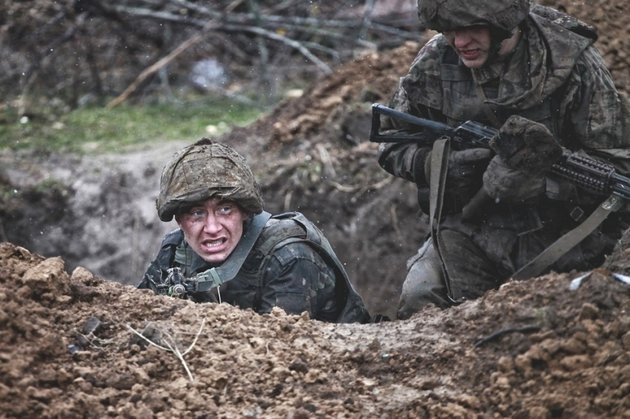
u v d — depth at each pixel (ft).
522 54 35.86
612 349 27.32
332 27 104.68
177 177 36.99
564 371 27.32
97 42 104.37
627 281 29.12
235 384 28.30
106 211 79.77
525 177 35.50
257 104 98.84
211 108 98.63
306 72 103.55
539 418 26.50
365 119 74.64
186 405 27.43
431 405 27.45
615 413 26.17
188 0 105.70
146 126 93.09
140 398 27.45
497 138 35.19
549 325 28.40
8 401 26.35
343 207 71.36
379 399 28.09
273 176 72.95
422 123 37.83
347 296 38.68
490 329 29.19
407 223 69.87
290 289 36.94
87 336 29.35
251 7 101.40
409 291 38.83
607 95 35.96
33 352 27.89
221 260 37.22
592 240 37.35
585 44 35.96
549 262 36.47
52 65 102.94
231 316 30.91
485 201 37.45
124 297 31.27
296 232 37.83
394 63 77.46
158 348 29.09
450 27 34.63
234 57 107.45
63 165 83.46
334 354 29.81
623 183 35.50
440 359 29.04
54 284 30.48
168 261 39.06
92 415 26.81
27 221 80.02
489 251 38.04
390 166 39.65
